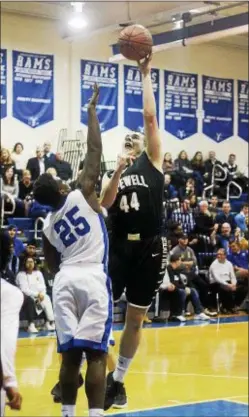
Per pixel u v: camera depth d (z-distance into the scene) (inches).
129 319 240.2
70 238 193.2
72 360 192.1
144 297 237.1
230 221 711.1
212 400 337.1
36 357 437.1
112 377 243.6
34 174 681.6
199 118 856.3
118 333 530.6
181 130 842.8
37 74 739.4
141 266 234.8
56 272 200.1
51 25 745.6
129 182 232.2
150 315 610.2
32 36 735.7
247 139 895.1
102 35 777.6
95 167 195.9
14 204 622.5
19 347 472.4
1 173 646.5
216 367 419.2
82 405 310.2
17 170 670.5
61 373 192.4
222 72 875.4
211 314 645.3
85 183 194.7
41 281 551.5
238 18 602.2
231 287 653.9
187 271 634.8
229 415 307.9
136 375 393.4
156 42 664.4
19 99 730.8
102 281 192.2
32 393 338.3
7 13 721.6
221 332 555.5
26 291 540.4
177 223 647.1
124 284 238.5
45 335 525.3
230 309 662.5
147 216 231.8
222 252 657.6
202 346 490.6
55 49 748.6
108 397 242.1
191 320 623.2
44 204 195.5
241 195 799.1
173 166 788.6
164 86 831.7
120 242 234.8
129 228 232.8
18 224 622.5
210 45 864.9
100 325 189.9
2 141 723.4
